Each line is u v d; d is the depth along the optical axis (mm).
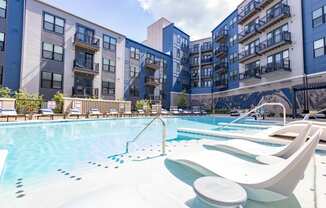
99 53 20875
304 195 2295
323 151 4438
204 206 1814
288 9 17500
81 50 19453
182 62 32688
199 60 33156
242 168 2654
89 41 20016
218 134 6875
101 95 20844
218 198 1532
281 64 18047
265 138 5578
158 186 2307
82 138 7605
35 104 13734
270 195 2102
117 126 11742
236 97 25172
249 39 22719
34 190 2623
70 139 7383
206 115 22172
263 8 20641
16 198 2369
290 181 1946
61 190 2566
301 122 5277
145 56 26766
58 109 14844
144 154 4457
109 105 17844
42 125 10664
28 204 2211
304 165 1964
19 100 12891
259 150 3918
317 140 2004
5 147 6012
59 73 17609
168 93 30172
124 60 23641
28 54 15703
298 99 16469
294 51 17078
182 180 2631
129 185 1901
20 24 15695
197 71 33312
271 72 18578
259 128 9070
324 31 15023
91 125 11938
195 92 32969
